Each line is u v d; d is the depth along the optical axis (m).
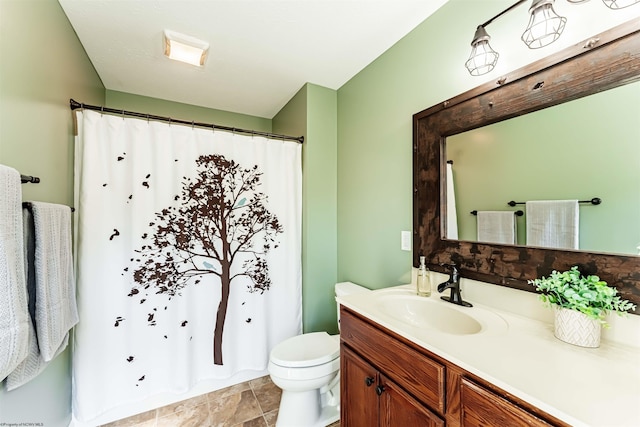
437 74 1.42
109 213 1.59
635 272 0.79
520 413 0.61
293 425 1.47
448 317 1.18
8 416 0.94
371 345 1.11
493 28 1.16
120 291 1.61
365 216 1.98
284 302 2.18
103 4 1.38
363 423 1.14
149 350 1.69
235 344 1.99
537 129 1.01
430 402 0.83
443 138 1.38
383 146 1.80
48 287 1.05
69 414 1.48
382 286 1.81
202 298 1.87
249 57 1.86
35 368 0.99
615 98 0.83
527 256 1.03
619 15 0.83
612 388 0.61
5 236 0.79
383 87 1.80
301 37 1.65
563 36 0.96
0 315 0.77
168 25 1.54
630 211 0.80
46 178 1.24
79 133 1.54
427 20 1.48
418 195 1.50
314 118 2.24
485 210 1.19
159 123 1.75
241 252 2.01
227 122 2.86
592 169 0.87
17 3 1.01
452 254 1.32
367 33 1.62
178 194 1.80
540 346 0.82
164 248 1.74
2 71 0.92
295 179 2.24
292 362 1.45
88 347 1.51
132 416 1.64
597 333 0.80
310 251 2.23
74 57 1.57
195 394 1.84
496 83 1.13
